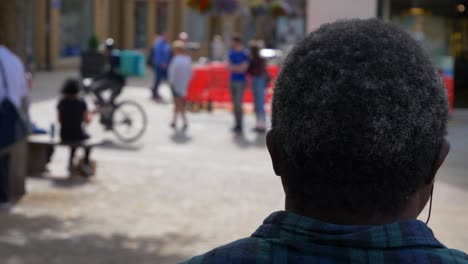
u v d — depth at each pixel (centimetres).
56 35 3075
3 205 865
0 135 853
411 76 129
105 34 3475
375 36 133
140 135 1409
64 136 1065
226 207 915
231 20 4316
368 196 131
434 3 1748
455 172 1138
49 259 686
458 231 811
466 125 1628
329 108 127
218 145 1410
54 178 1053
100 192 976
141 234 784
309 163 131
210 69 1989
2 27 928
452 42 1764
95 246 733
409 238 128
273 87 139
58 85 2467
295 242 130
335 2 1628
